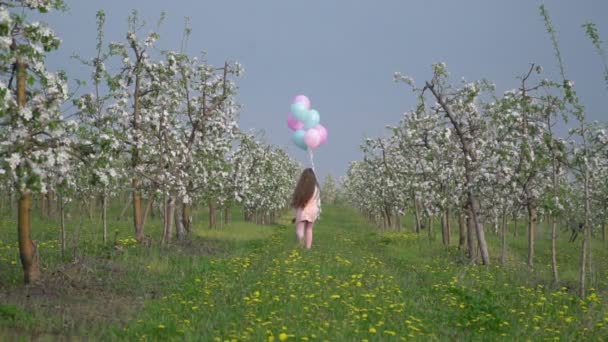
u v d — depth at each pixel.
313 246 23.47
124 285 13.46
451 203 22.98
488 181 20.45
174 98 22.14
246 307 10.42
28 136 10.95
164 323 9.33
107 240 21.30
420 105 21.12
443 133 21.19
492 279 16.27
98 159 12.30
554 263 16.70
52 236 23.11
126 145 20.00
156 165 21.97
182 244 22.59
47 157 11.02
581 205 16.83
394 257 21.73
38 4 10.82
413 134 23.48
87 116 15.77
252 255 19.33
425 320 10.05
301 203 22.14
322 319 9.60
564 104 14.98
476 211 20.98
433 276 16.41
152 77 21.34
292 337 8.14
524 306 12.02
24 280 12.87
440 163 23.58
